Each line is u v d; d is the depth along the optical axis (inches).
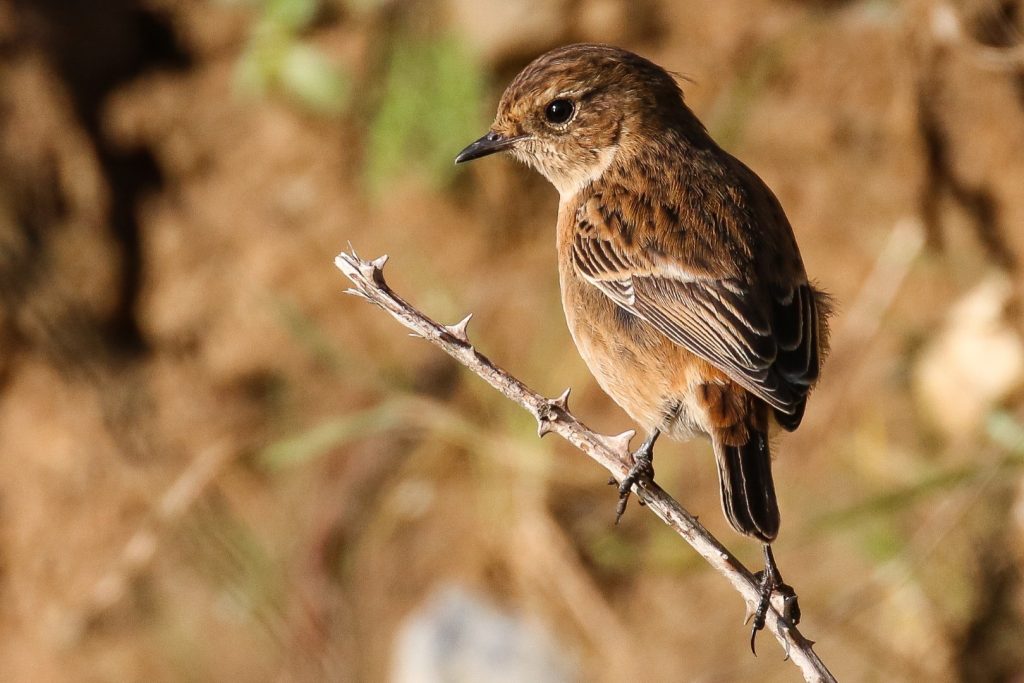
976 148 492.4
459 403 515.5
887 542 465.4
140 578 515.2
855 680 456.8
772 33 539.8
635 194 356.8
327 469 519.8
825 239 527.5
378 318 549.6
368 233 559.2
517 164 546.9
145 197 575.8
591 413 512.1
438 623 480.4
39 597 530.9
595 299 355.6
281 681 492.4
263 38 555.5
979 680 451.2
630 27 544.4
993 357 485.7
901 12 496.4
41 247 558.9
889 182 520.4
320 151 567.8
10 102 556.7
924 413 492.7
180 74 580.1
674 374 340.5
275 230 565.3
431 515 507.5
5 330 550.6
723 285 335.0
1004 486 466.6
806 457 496.4
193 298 563.5
